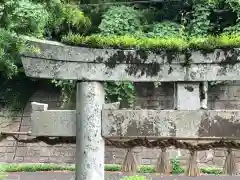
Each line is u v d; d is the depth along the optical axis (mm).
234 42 5996
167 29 19703
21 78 20141
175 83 6238
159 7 21297
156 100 19094
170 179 15938
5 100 20312
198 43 6074
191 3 20094
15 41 7312
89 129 6289
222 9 19641
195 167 6262
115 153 18875
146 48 6195
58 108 20047
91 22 20438
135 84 19312
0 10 7621
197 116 6082
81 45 6344
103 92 6461
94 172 6238
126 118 6266
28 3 7809
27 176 17234
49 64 6383
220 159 18047
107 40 6309
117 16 20109
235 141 6191
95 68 6293
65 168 18734
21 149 19766
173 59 6133
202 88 6180
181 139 6141
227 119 6031
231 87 18359
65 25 18766
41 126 6551
